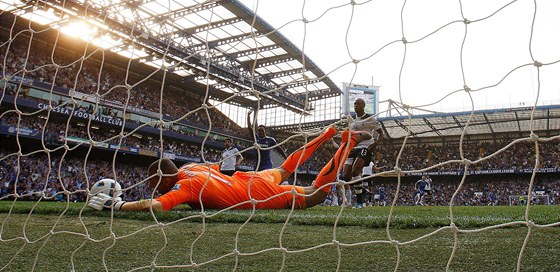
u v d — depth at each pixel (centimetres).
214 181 448
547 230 260
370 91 3866
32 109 2231
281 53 2980
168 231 279
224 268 164
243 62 3139
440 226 310
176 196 410
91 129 2541
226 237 249
